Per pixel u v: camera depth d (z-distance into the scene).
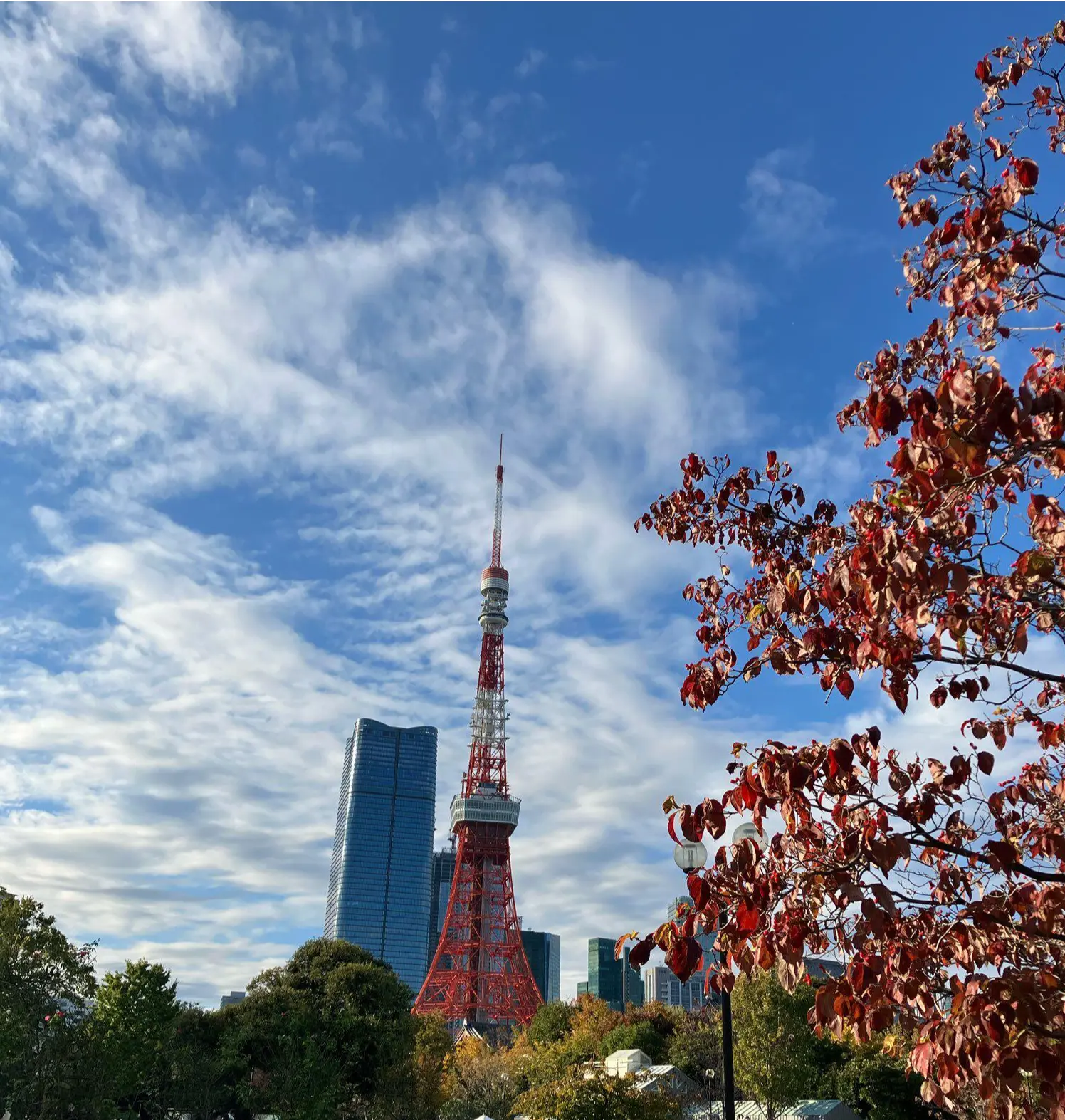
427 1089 65.88
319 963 72.12
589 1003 105.38
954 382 5.91
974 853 7.29
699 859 13.36
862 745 7.16
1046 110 8.36
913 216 8.72
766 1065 52.47
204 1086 56.38
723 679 8.34
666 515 9.90
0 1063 33.56
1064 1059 6.18
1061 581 7.09
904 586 6.21
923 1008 7.21
